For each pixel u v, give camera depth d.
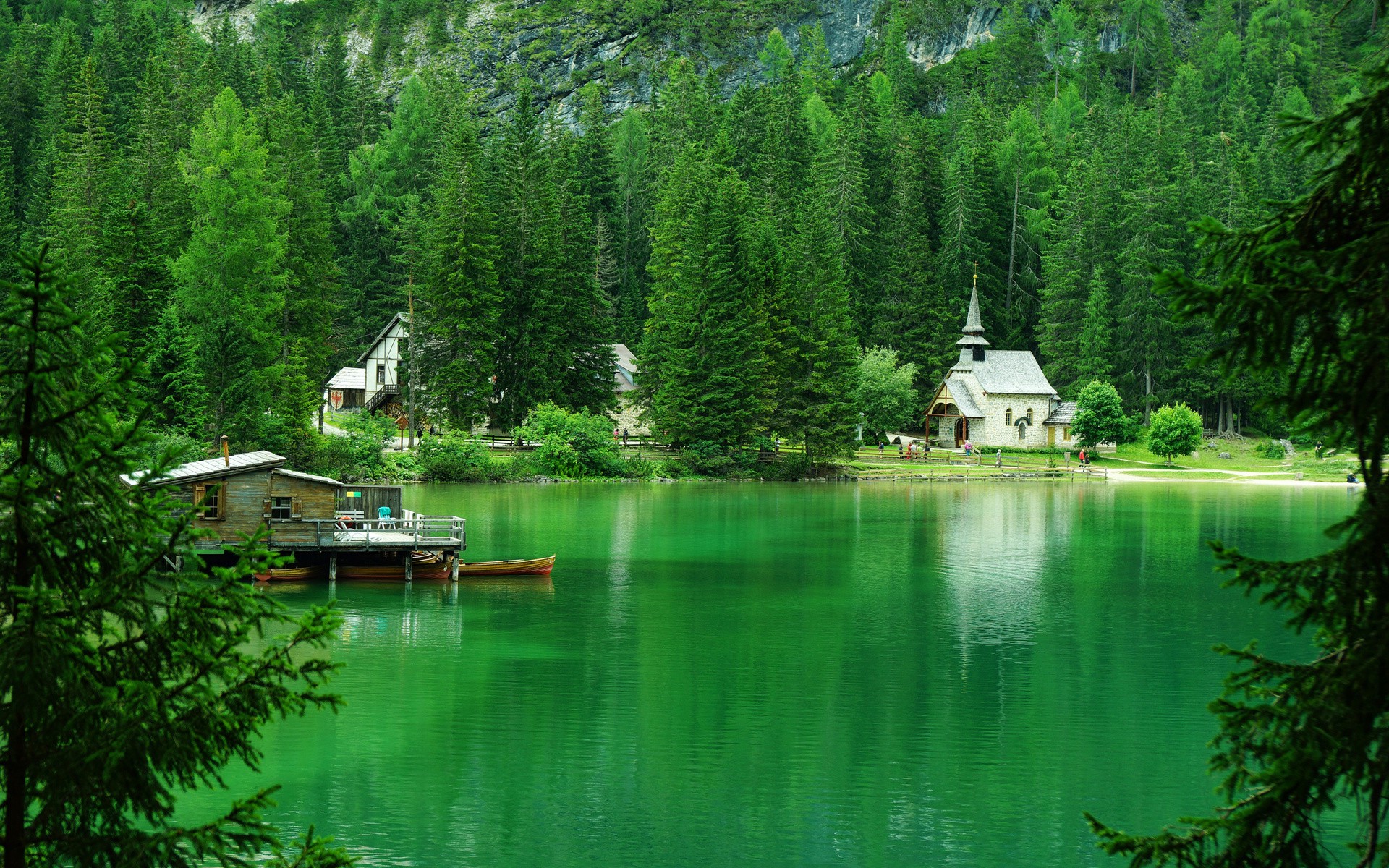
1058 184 158.62
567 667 32.88
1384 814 7.98
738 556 54.22
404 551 44.38
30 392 8.35
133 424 8.78
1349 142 8.03
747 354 97.69
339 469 78.38
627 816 22.19
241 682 8.90
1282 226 8.15
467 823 21.59
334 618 9.22
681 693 30.41
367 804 22.41
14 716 7.88
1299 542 60.38
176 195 84.62
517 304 97.00
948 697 30.38
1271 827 8.65
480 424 95.44
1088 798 23.31
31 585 8.17
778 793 23.39
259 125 100.19
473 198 93.69
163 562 9.38
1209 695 30.70
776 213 129.00
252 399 69.38
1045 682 32.03
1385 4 8.08
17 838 8.02
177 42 144.88
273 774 23.92
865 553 55.78
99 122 96.31
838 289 100.44
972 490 93.19
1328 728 7.86
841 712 29.00
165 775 8.48
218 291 72.38
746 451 98.38
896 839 21.25
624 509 71.94
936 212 150.00
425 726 27.19
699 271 96.88
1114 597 45.09
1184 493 92.75
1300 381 8.05
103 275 67.69
